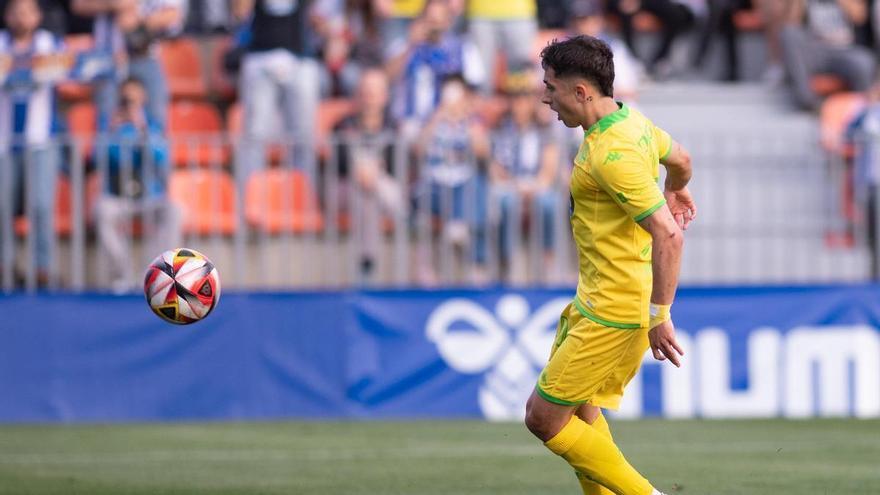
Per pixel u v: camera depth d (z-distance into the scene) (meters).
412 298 34.03
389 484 23.19
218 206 34.62
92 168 34.31
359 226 34.69
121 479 23.84
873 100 43.00
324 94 43.53
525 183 34.94
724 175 36.16
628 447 28.44
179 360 33.66
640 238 16.77
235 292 33.72
